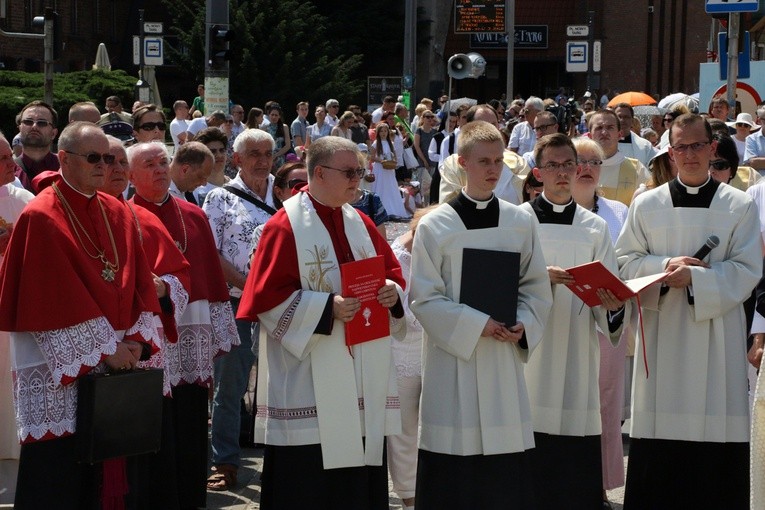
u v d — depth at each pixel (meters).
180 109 20.17
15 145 9.38
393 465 6.33
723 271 5.92
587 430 6.02
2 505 6.34
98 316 5.21
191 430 6.48
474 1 32.72
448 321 5.46
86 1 41.50
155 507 5.84
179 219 6.57
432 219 5.62
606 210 7.06
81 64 41.06
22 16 36.41
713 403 6.02
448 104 18.58
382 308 5.32
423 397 5.70
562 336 6.00
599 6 47.03
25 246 5.19
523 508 5.61
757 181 8.50
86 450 5.19
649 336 6.13
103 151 5.31
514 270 5.50
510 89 29.88
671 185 6.19
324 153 5.36
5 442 6.32
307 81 37.22
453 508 5.55
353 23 41.97
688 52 46.31
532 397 6.05
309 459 5.30
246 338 7.18
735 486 6.08
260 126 18.95
